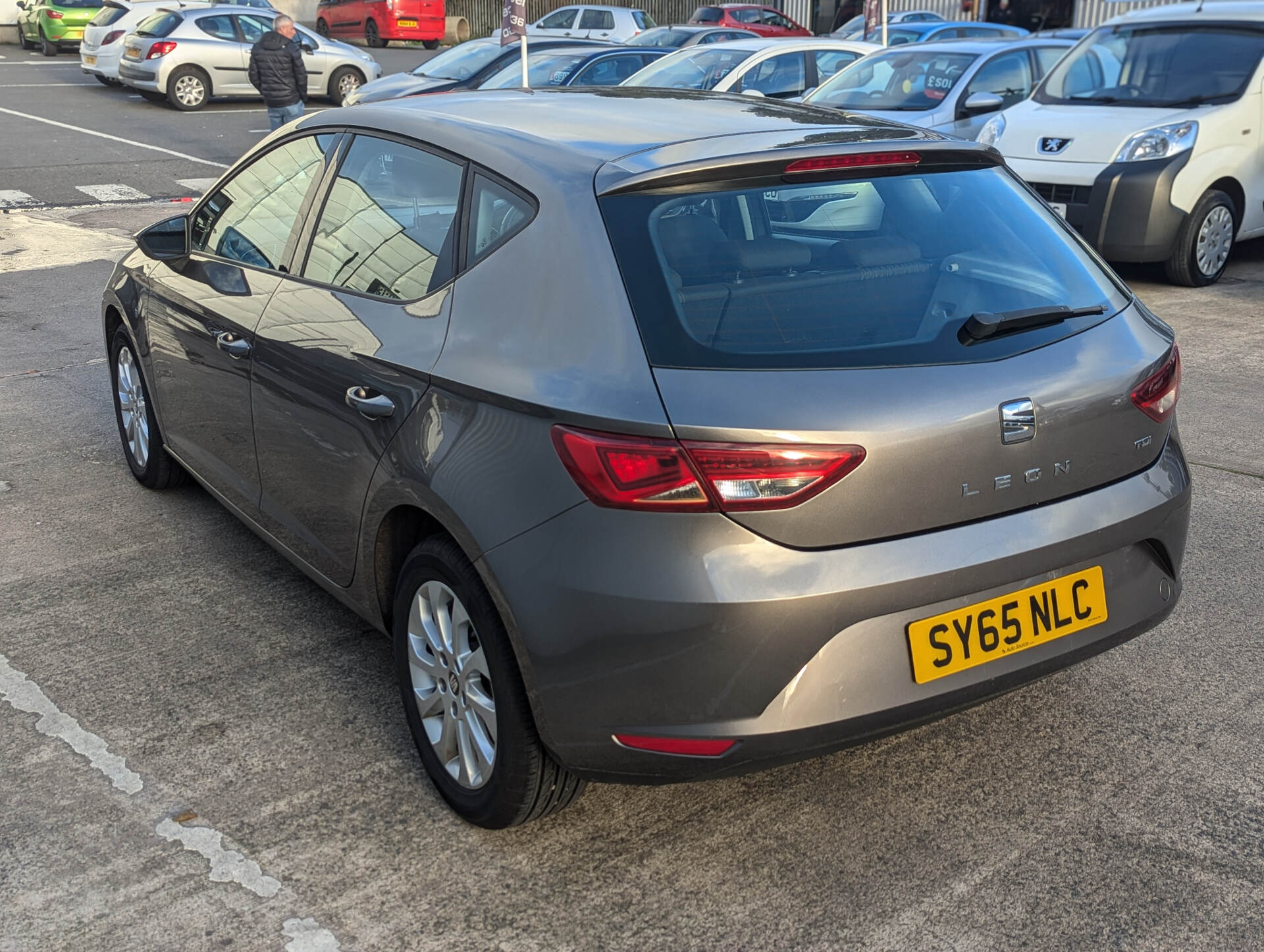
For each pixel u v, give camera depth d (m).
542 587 2.44
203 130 17.73
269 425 3.55
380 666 3.64
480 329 2.71
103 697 3.44
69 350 7.22
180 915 2.57
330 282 3.36
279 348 3.40
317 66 20.73
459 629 2.79
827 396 2.35
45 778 3.06
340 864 2.75
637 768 2.46
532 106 3.33
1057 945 2.52
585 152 2.79
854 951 2.50
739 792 3.04
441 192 3.04
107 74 22.05
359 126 3.51
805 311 2.49
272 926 2.55
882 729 2.46
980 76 10.41
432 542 2.82
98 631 3.82
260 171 3.99
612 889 2.68
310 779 3.07
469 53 15.11
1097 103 9.24
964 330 2.56
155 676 3.56
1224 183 8.88
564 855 2.79
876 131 3.04
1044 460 2.58
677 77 12.09
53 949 2.47
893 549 2.41
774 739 2.38
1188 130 8.56
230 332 3.71
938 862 2.78
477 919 2.58
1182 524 2.91
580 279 2.53
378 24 31.67
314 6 36.91
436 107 3.46
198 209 4.28
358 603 3.31
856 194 2.79
